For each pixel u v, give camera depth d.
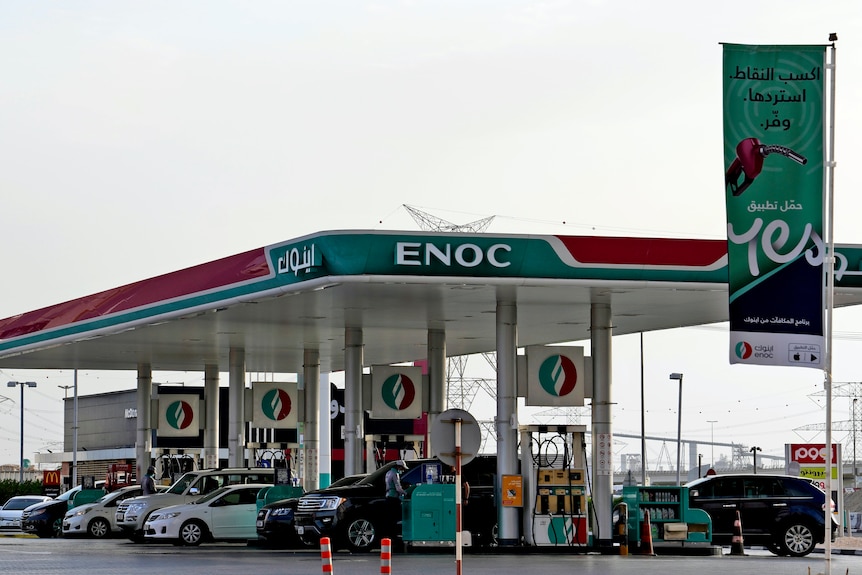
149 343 41.66
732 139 22.52
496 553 29.12
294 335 40.12
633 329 38.53
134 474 57.16
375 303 32.59
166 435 47.88
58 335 40.56
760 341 22.41
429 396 38.81
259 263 31.03
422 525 28.66
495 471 30.95
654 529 29.59
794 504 30.11
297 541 31.05
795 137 22.50
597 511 30.81
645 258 28.97
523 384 31.17
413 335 40.56
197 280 33.75
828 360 22.27
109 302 38.06
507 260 28.48
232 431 44.38
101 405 83.12
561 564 24.78
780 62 22.55
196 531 32.22
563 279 28.67
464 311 34.28
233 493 32.75
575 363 31.45
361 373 38.28
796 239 22.48
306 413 44.69
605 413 31.34
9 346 43.56
